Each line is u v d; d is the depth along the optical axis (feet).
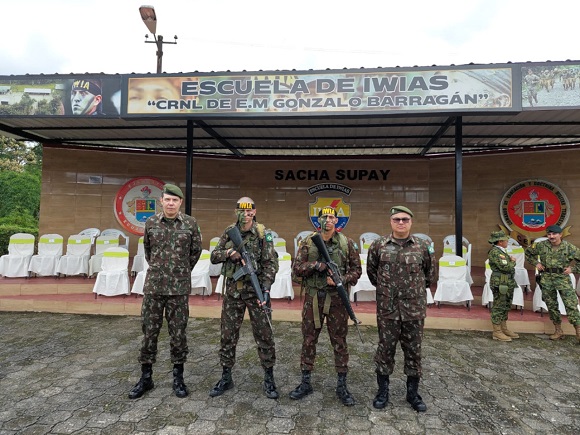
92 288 22.53
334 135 26.99
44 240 24.84
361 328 17.72
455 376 12.48
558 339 16.34
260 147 30.66
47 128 25.34
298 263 10.85
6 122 24.26
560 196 28.76
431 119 22.57
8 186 54.39
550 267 16.38
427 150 30.78
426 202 32.96
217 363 13.32
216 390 10.86
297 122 23.56
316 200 34.14
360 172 33.86
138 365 13.14
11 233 39.60
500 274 16.10
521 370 13.01
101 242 25.07
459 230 20.88
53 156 31.50
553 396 11.11
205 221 34.01
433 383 11.93
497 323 16.22
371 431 9.18
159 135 28.09
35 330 17.13
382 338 10.28
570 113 20.47
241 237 10.78
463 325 17.74
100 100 20.47
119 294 20.70
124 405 10.32
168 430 9.14
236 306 11.03
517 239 29.99
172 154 33.99
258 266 10.95
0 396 10.84
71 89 20.62
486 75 18.33
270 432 9.10
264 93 19.58
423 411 10.07
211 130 25.25
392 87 18.85
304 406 10.33
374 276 11.17
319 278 10.68
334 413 9.98
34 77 20.81
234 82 19.75
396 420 9.68
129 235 32.96
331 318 10.64
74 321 18.60
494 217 30.91
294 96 19.40
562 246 16.34
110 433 9.02
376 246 10.85
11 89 20.90
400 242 10.40
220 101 19.83
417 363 10.18
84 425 9.34
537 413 10.13
